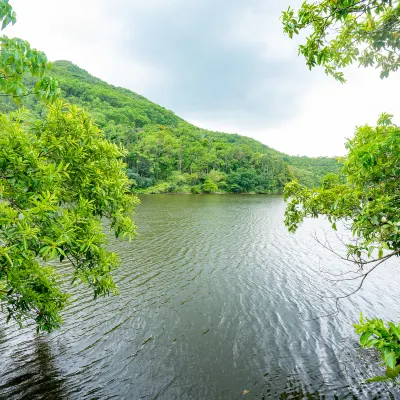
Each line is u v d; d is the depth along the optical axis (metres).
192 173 106.25
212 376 9.49
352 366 10.09
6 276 5.66
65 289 15.11
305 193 5.94
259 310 13.96
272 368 9.93
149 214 41.50
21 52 2.96
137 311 13.43
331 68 4.94
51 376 9.22
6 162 4.52
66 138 5.94
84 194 6.30
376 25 4.05
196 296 15.22
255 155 131.00
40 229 5.10
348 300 15.21
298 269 20.03
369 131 4.71
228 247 25.06
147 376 9.41
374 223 3.90
